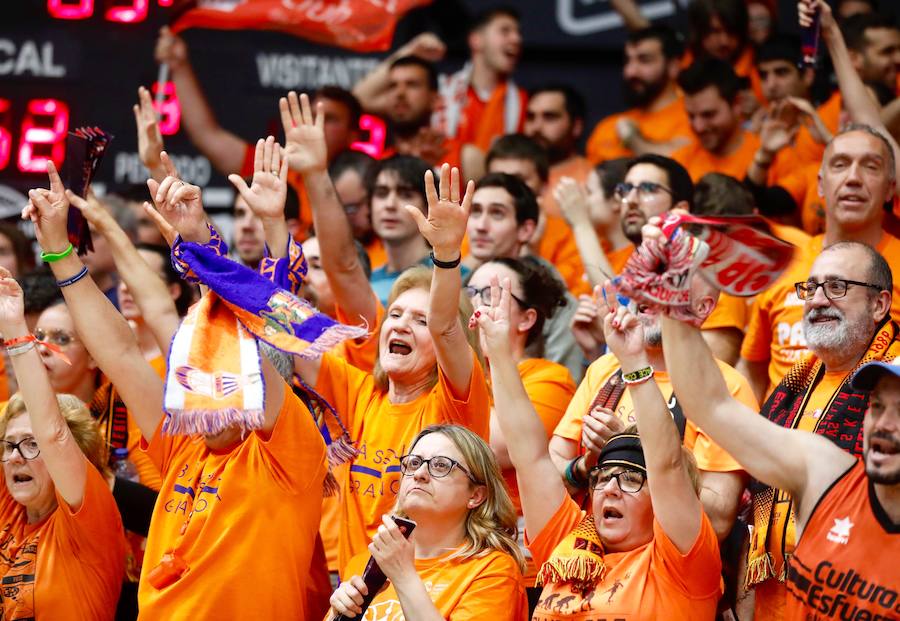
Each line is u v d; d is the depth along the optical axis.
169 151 24.67
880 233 15.85
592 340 16.44
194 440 13.62
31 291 18.30
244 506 12.93
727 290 10.63
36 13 24.72
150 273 14.65
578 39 25.23
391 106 24.34
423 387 14.12
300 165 15.57
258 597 12.80
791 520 12.77
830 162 15.85
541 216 21.38
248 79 24.89
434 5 25.20
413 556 11.73
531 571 14.16
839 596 10.62
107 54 24.72
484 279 15.81
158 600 12.89
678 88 23.91
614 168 20.72
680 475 11.58
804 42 18.25
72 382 16.67
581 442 14.47
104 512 14.11
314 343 11.70
